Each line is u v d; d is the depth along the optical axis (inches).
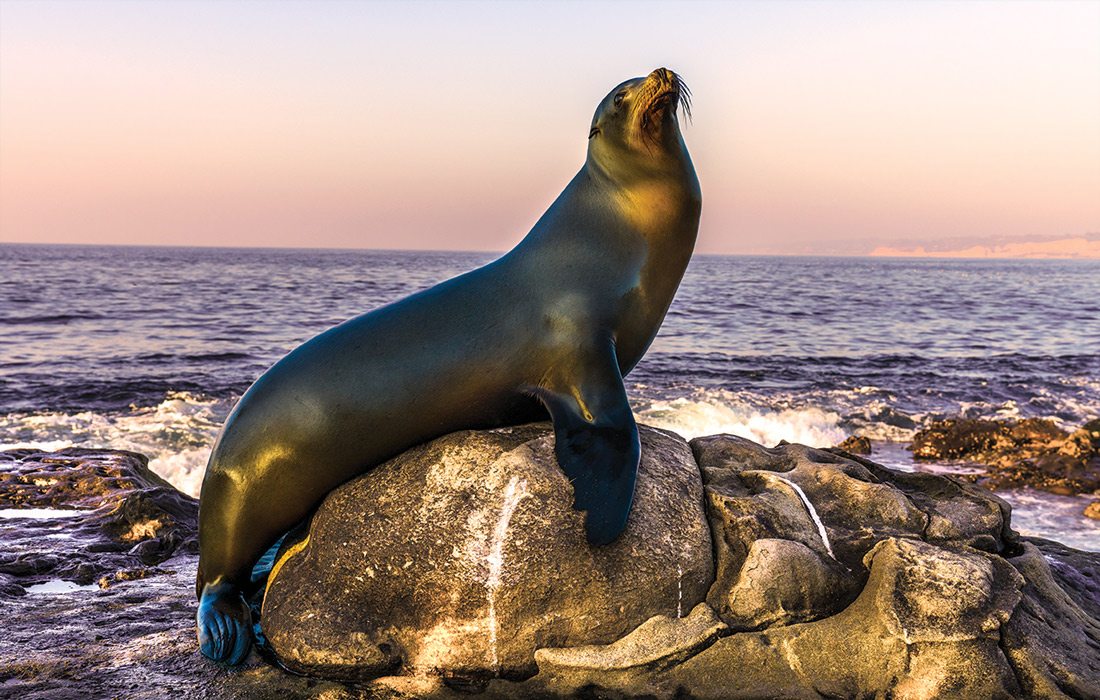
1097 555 239.3
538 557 182.9
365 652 185.8
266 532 207.9
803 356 1269.7
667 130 203.5
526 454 191.8
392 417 199.6
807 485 206.1
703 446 222.7
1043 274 5492.1
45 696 177.9
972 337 1596.9
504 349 200.5
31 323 1460.4
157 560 274.2
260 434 200.1
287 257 7775.6
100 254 7199.8
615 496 181.6
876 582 182.5
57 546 279.3
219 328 1476.4
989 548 199.2
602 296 203.8
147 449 601.9
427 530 187.6
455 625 184.4
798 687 177.3
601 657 179.9
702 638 179.6
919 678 172.9
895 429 747.4
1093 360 1280.8
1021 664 173.8
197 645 203.8
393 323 203.6
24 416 734.5
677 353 1269.7
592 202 212.5
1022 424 671.1
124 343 1261.1
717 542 193.8
